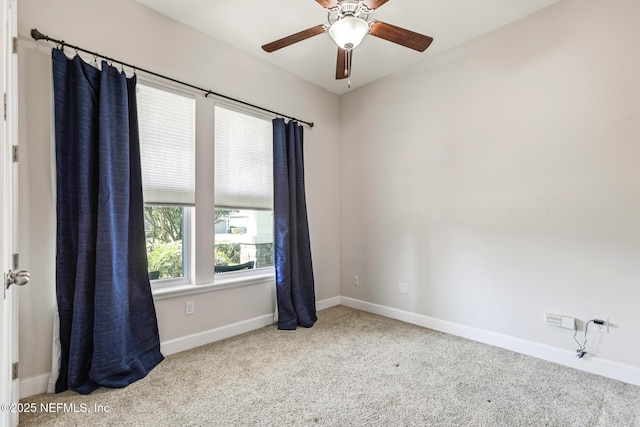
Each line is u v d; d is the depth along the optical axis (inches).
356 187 150.1
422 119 125.5
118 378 79.3
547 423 65.4
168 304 97.8
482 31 106.3
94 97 81.2
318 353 99.0
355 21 70.1
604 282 85.3
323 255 149.3
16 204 63.1
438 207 120.6
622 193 82.7
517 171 100.7
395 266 134.4
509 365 90.9
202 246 106.2
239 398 74.1
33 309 74.8
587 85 87.8
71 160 78.0
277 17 98.5
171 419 66.3
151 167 95.2
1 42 39.6
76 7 81.5
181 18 99.1
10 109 56.6
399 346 104.4
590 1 87.3
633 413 68.6
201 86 106.1
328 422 65.8
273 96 128.4
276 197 125.3
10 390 57.3
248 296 119.4
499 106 104.7
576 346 89.4
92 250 79.0
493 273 105.9
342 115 156.9
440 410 69.8
